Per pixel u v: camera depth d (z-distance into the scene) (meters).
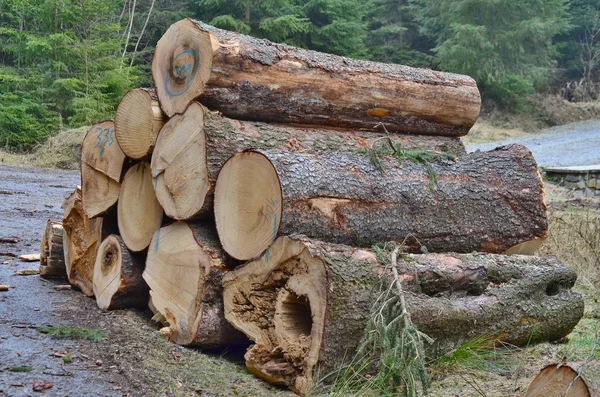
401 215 3.69
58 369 3.21
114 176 4.39
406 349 2.86
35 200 9.77
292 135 3.98
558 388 2.53
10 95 17.14
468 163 4.26
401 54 32.31
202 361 3.48
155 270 3.99
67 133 16.59
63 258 5.16
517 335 3.75
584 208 9.44
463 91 4.71
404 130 4.68
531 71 30.42
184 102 3.80
